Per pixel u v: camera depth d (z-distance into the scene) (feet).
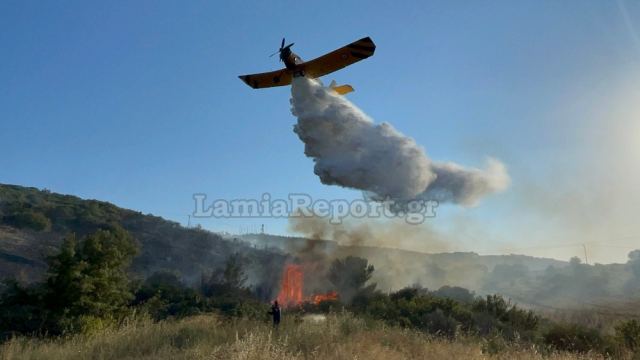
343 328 46.34
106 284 59.88
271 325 49.98
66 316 55.42
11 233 197.98
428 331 55.06
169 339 42.01
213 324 50.08
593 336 56.95
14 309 54.34
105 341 43.04
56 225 223.51
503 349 42.11
